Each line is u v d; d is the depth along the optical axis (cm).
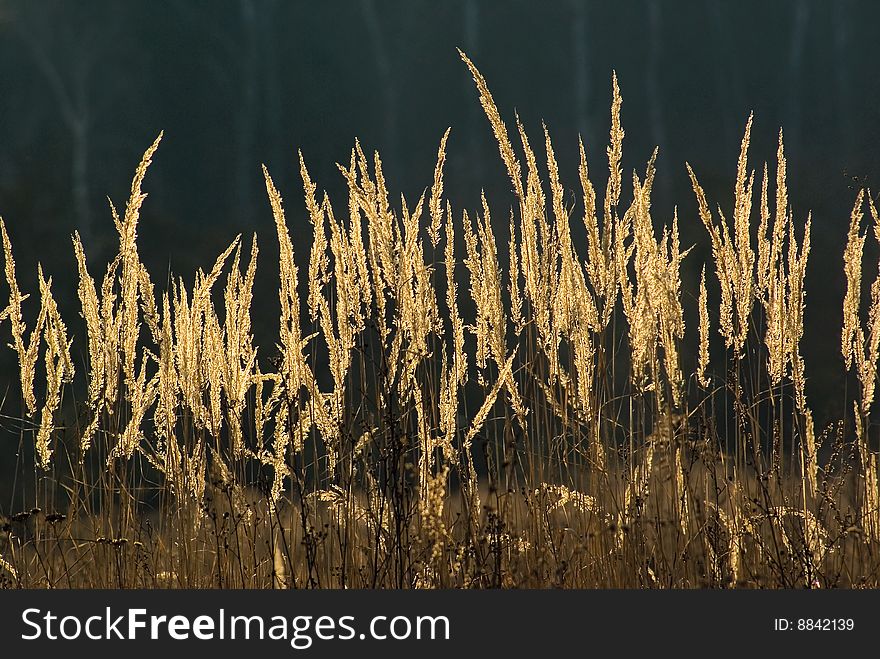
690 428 1274
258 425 1362
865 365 1330
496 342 1332
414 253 1308
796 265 1352
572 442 1320
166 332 1362
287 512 1385
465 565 1220
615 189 1327
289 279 1348
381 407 1259
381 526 1243
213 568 1306
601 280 1327
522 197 1351
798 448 1376
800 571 1246
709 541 1252
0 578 1277
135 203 1345
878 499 1291
